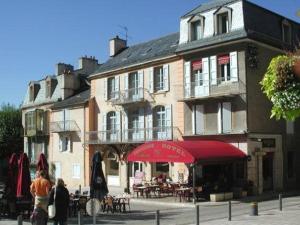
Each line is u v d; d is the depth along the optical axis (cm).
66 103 4353
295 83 625
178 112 3294
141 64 3603
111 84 3975
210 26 3070
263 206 2238
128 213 2195
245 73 2873
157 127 3409
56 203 1386
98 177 2130
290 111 643
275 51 3130
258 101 2956
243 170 2856
